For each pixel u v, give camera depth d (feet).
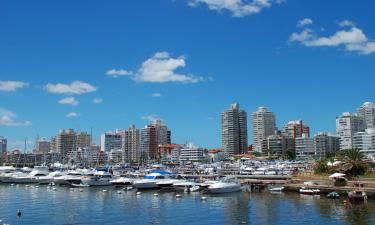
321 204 306.14
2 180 538.06
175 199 359.46
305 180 423.23
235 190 399.44
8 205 323.37
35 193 418.92
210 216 267.59
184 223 245.65
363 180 378.94
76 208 306.76
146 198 369.30
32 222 249.75
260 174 517.14
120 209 301.02
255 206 306.55
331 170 433.07
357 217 250.78
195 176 502.79
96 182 481.87
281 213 272.31
